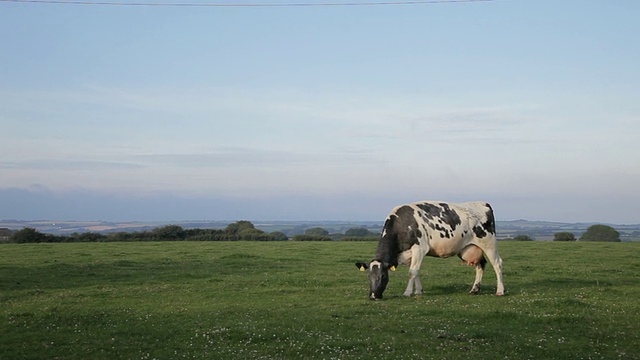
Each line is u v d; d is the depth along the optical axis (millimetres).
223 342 14078
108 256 38250
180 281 25719
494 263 21484
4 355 13102
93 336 14844
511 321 16172
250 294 21734
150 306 19156
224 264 33062
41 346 13867
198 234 70688
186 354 13117
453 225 21141
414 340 13945
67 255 39062
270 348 13422
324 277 26578
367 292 21984
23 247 47406
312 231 94875
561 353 12992
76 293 22156
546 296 20516
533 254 38656
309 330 15109
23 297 21375
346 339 14078
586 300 19641
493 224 21812
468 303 19047
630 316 16812
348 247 46656
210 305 19281
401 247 21094
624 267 30516
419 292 21281
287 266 31906
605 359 12594
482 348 13359
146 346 13852
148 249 44906
